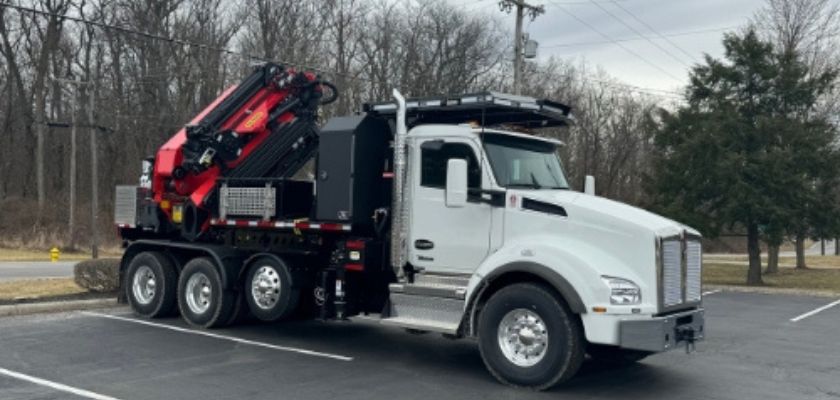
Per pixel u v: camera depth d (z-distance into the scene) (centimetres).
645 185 2672
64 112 4666
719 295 2017
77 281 1424
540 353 759
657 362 940
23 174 4969
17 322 1134
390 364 877
